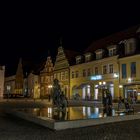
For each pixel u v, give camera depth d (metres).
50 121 11.14
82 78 47.09
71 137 9.41
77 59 49.91
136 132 10.62
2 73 53.84
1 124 12.40
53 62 62.00
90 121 12.15
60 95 17.00
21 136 9.47
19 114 15.68
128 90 35.72
